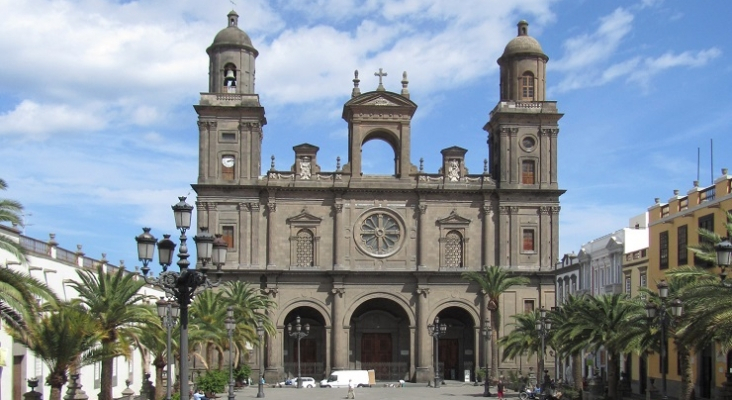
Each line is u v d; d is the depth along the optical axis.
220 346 74.31
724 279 37.75
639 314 52.03
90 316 43.06
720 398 54.31
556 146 97.75
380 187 96.94
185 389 29.94
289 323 100.69
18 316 32.97
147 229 30.45
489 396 77.94
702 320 36.72
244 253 94.44
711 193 62.78
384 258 96.81
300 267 95.69
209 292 72.44
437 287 96.62
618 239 89.56
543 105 97.94
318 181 97.00
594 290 96.38
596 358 91.94
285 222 96.44
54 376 41.66
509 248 96.44
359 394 79.69
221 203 94.94
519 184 97.00
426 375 95.12
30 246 52.31
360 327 102.06
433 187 96.94
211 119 95.38
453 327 102.12
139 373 79.38
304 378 93.00
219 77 96.75
